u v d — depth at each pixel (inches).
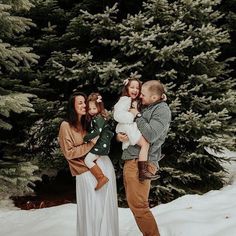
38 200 284.5
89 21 303.3
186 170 288.8
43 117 307.3
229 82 306.3
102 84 289.1
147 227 163.6
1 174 255.6
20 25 269.4
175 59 270.8
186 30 299.4
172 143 291.0
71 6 334.6
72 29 289.6
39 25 325.7
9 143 295.7
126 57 290.7
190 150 293.1
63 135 163.3
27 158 319.3
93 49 302.7
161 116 156.0
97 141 162.2
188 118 265.4
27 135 319.0
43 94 306.5
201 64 286.7
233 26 406.6
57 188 313.0
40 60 324.2
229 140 287.1
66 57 294.5
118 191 284.2
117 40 291.3
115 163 282.2
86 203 162.1
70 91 313.7
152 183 271.6
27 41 313.4
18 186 260.1
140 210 161.3
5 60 277.4
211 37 277.7
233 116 368.5
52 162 314.7
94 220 161.6
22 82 310.8
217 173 289.6
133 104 163.0
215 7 415.8
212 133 286.2
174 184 279.9
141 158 155.8
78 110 163.9
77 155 161.0
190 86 290.7
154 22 288.8
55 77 290.2
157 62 283.7
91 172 162.1
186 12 278.8
